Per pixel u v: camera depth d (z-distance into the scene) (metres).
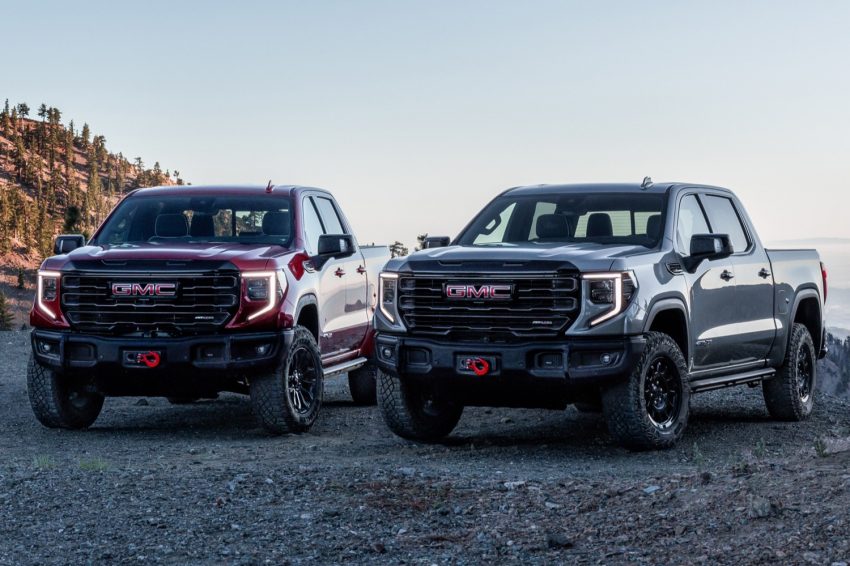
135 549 5.33
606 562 4.94
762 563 4.64
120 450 9.12
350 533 5.61
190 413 12.13
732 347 9.91
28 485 6.76
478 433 10.30
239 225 11.01
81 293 9.87
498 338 8.47
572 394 8.61
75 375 10.00
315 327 10.79
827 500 5.23
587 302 8.26
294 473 7.12
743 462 6.43
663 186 9.73
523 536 5.46
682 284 9.03
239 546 5.38
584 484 6.47
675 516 5.46
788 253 11.28
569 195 9.91
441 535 5.52
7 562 5.13
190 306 9.70
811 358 11.47
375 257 13.11
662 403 8.80
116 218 11.27
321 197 12.15
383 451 9.03
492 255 8.62
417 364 8.76
